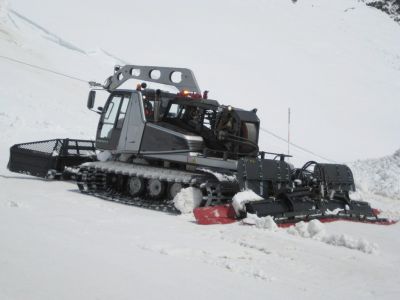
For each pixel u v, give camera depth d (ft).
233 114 33.68
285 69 187.73
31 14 165.99
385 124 149.89
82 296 13.69
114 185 36.86
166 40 187.52
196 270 17.87
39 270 15.47
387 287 18.37
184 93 35.99
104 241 20.83
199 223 27.27
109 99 38.45
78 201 31.86
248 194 29.25
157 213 30.27
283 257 21.35
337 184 34.19
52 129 69.72
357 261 21.65
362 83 193.98
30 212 25.63
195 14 231.30
